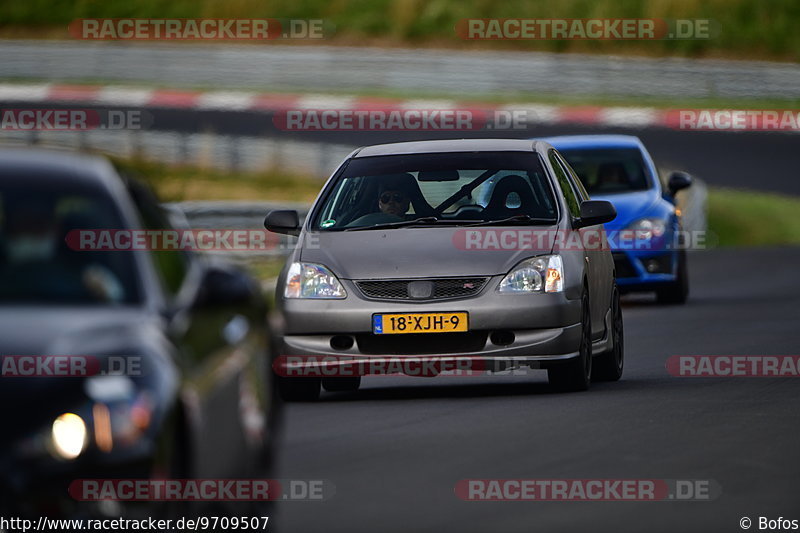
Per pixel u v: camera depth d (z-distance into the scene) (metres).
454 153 40.94
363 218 39.38
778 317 59.03
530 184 39.78
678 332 54.31
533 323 36.81
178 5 171.12
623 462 27.19
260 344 21.77
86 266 18.23
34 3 174.62
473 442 29.75
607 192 65.88
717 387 39.00
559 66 149.12
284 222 40.28
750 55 168.12
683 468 26.53
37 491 15.60
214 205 74.19
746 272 84.19
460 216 39.09
